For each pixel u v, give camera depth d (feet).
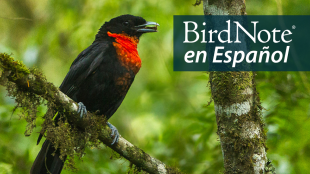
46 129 21.83
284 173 30.55
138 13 43.52
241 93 21.52
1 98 37.22
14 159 32.53
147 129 43.88
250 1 43.73
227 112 21.59
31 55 41.52
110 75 27.27
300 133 30.96
